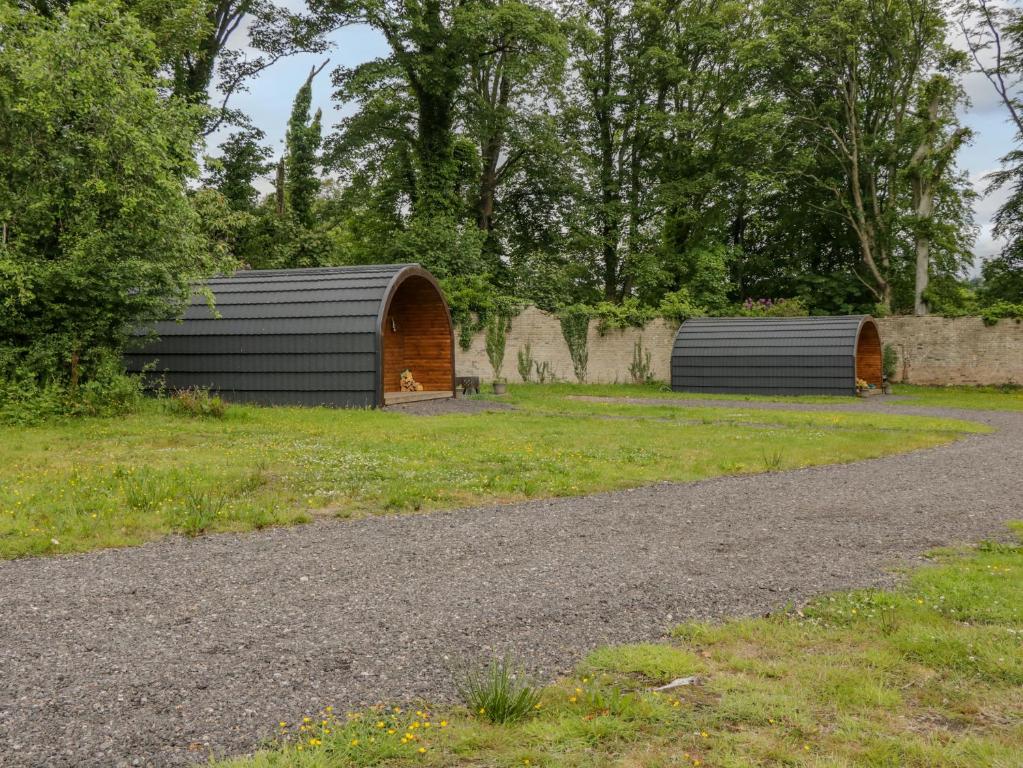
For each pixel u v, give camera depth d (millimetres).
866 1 39031
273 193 42219
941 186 42469
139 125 16453
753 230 49094
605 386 35156
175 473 9539
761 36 39875
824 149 43625
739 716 3730
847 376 29703
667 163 44156
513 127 39719
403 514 8320
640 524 7934
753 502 9109
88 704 3844
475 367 34406
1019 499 9391
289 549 6867
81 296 15898
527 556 6684
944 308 39312
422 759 3342
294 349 20422
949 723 3689
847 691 3984
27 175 15805
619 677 4184
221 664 4344
